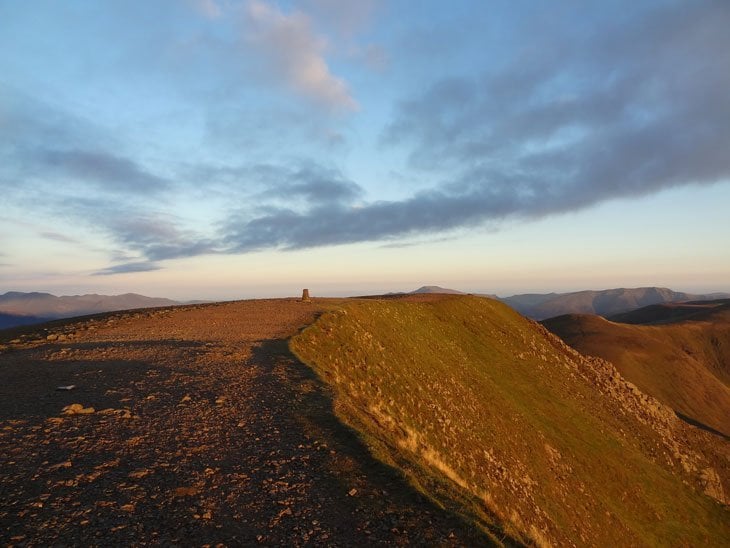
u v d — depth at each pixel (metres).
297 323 28.45
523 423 37.28
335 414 11.23
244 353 18.89
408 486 7.88
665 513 37.88
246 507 6.82
